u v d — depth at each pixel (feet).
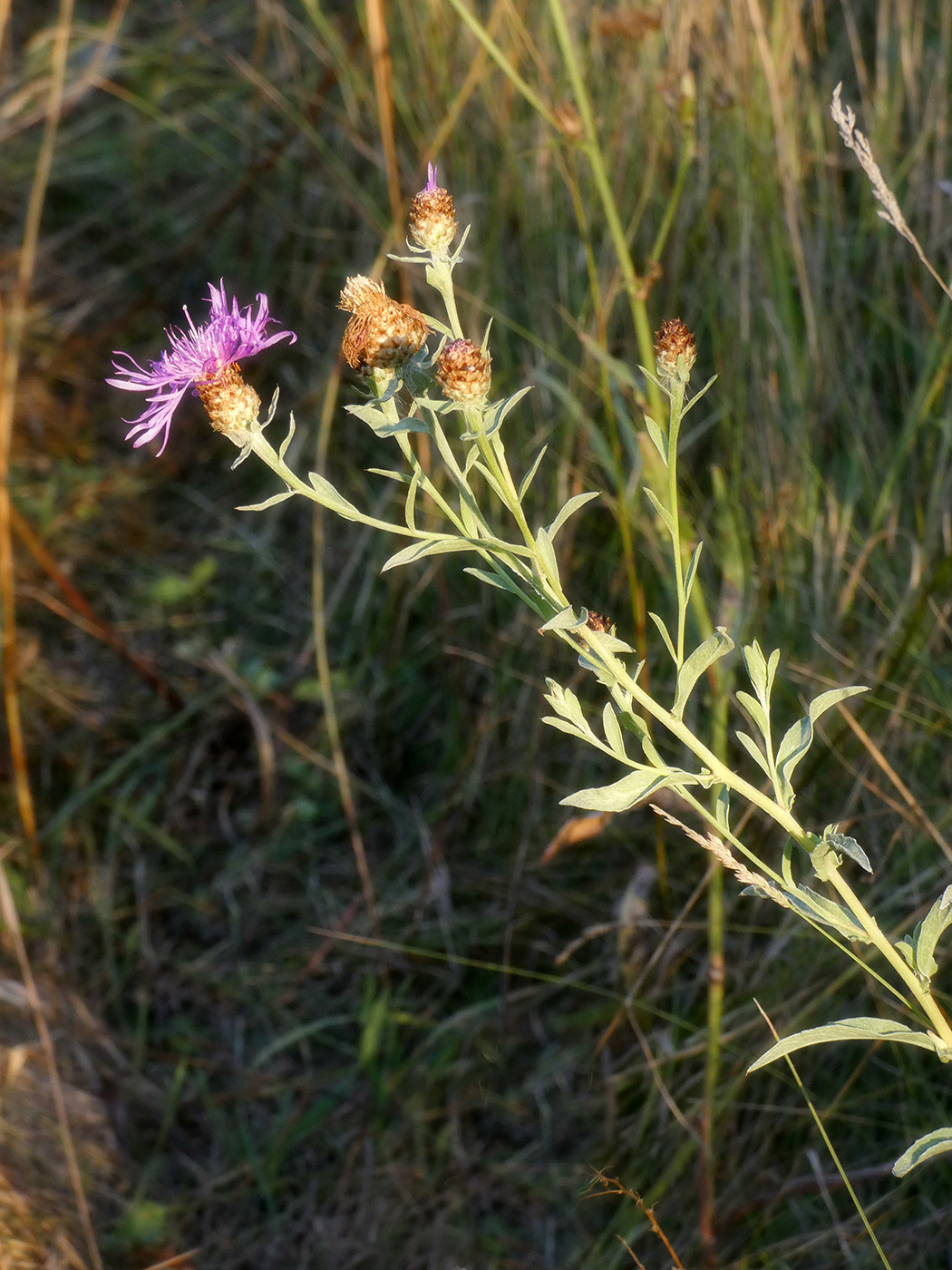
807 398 2.42
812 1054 2.12
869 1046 2.10
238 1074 2.41
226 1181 2.28
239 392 1.51
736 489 2.36
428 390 1.56
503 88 2.79
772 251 2.44
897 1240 1.96
